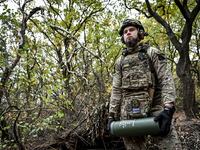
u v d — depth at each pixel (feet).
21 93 9.11
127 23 6.01
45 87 8.02
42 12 14.26
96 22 24.80
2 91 8.57
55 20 20.92
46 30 18.29
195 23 38.88
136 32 5.98
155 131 4.76
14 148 8.12
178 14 35.70
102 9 24.71
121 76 6.33
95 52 25.84
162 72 5.26
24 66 8.66
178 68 27.43
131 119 5.31
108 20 25.45
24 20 12.35
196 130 9.53
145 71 5.44
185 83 26.45
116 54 26.50
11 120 8.96
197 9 24.88
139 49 5.71
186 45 26.55
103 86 14.62
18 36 12.55
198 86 42.45
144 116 5.21
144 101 5.27
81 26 24.56
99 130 7.62
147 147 5.52
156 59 5.41
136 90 5.54
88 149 8.14
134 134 5.10
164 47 46.62
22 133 8.75
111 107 6.18
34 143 8.87
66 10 23.13
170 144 5.17
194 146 7.38
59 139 8.48
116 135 5.47
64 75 15.31
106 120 7.51
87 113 8.04
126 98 5.67
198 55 45.32
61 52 19.85
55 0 22.52
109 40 27.35
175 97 4.85
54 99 8.66
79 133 8.40
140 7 28.73
